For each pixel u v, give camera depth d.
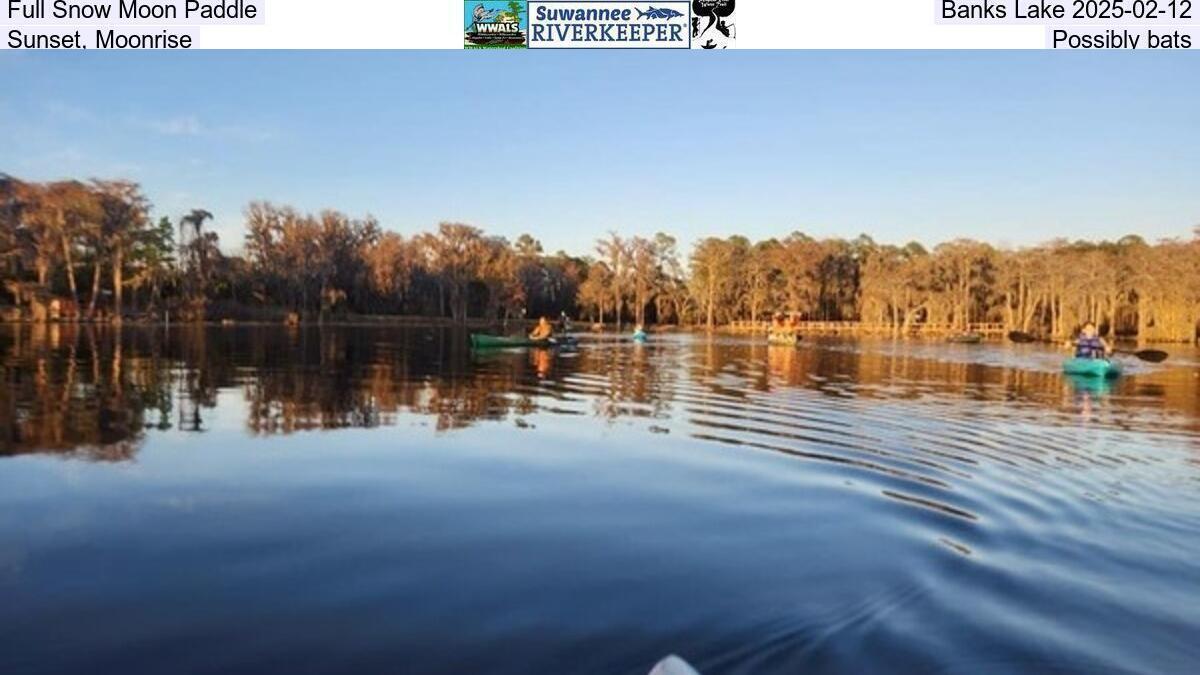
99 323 59.31
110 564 5.85
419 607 5.09
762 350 43.12
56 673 4.14
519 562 6.04
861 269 97.94
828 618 5.03
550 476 9.12
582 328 90.69
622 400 17.05
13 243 61.53
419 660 4.34
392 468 9.37
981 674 4.31
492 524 7.09
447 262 88.88
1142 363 36.25
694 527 7.11
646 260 98.44
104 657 4.34
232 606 5.06
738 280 99.00
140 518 7.06
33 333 42.28
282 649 4.45
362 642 4.56
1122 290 71.81
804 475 9.43
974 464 10.34
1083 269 70.12
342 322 78.75
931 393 20.03
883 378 24.67
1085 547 6.70
